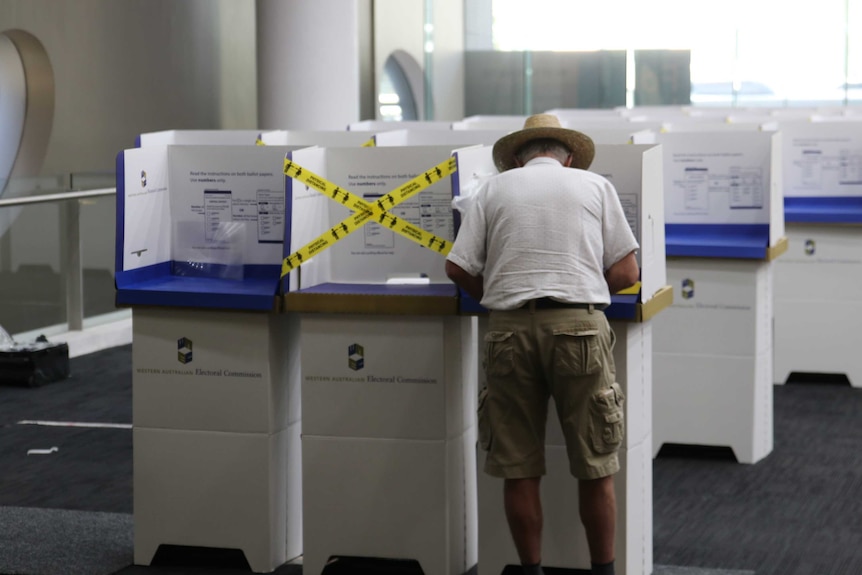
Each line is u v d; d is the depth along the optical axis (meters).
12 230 9.22
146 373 5.11
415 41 17.86
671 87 17.11
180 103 13.99
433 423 4.82
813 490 6.22
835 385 8.59
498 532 4.86
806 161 8.44
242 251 5.22
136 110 13.31
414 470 4.86
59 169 12.36
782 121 8.45
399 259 5.09
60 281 9.79
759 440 6.75
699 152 6.70
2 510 5.89
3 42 12.08
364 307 4.79
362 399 4.88
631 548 4.79
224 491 5.07
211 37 14.48
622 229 4.44
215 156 5.21
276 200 5.16
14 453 6.99
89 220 10.04
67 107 12.38
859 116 10.46
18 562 5.17
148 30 13.42
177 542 5.13
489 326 4.52
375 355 4.85
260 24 12.34
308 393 4.92
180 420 5.09
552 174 4.42
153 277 5.23
